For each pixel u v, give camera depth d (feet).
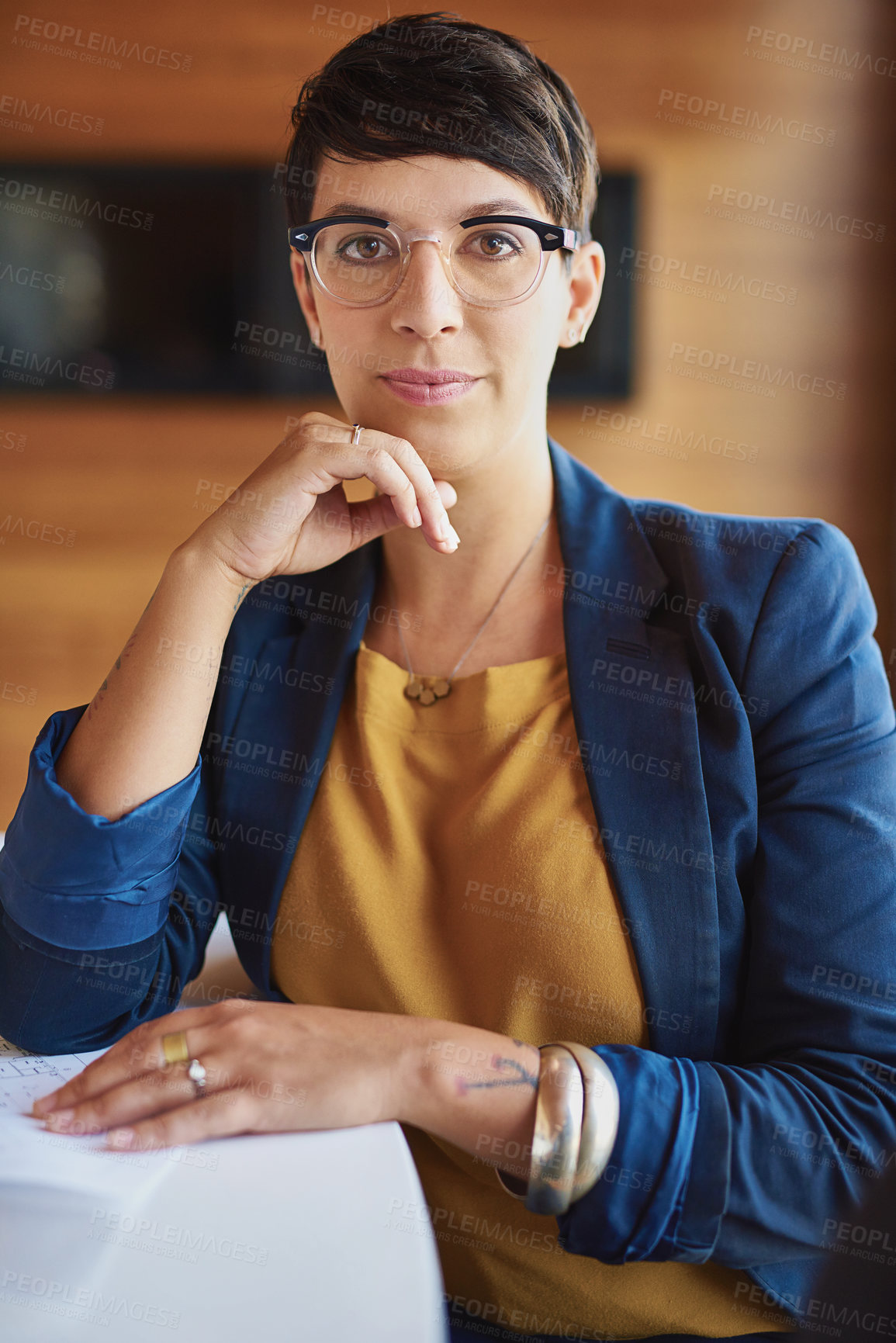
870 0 10.93
